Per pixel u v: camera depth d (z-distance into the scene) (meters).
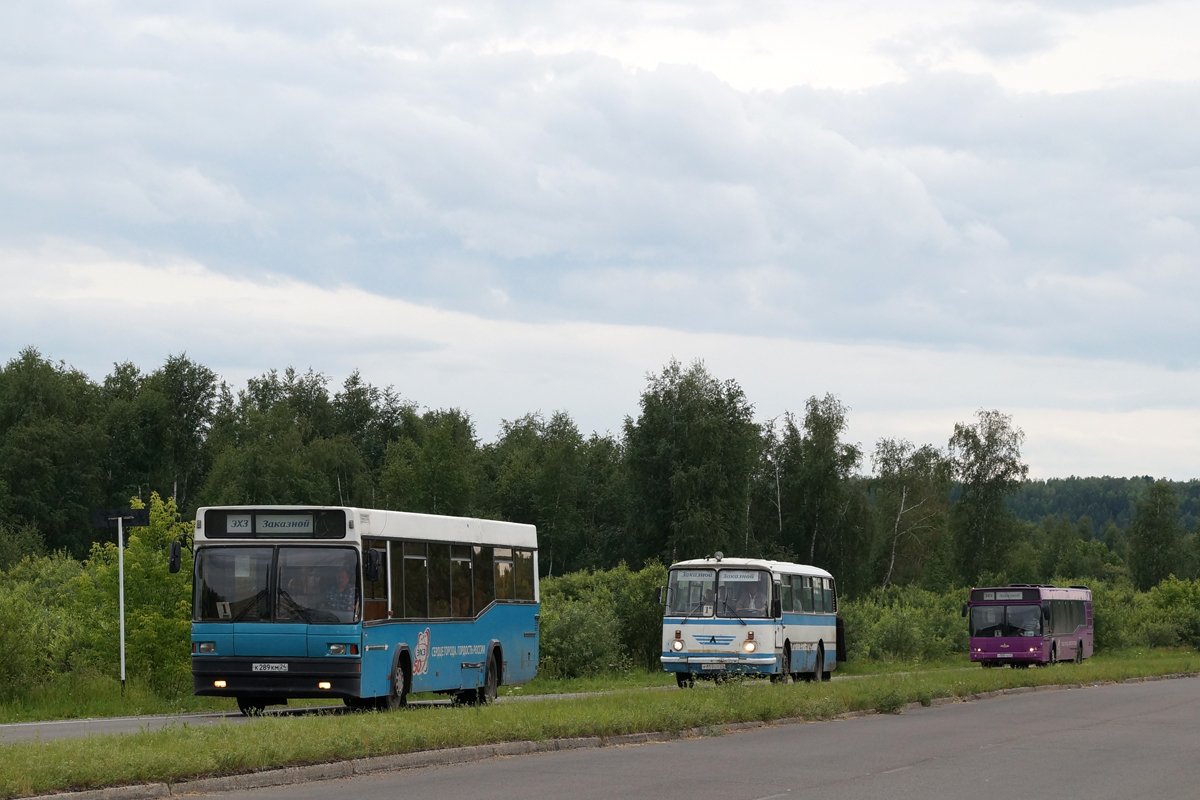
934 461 128.38
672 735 22.22
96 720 24.91
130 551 30.59
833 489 110.81
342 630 22.62
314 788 14.80
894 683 32.91
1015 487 122.25
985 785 15.80
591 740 20.42
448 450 121.75
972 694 35.94
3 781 12.68
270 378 141.75
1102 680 47.25
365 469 128.12
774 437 115.31
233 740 16.22
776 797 14.39
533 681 43.34
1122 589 119.38
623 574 53.38
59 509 110.25
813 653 42.38
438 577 25.98
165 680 29.98
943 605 85.25
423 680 25.12
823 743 21.39
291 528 23.08
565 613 46.88
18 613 29.86
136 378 134.88
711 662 37.62
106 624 30.55
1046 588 61.44
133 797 13.47
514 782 15.49
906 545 126.00
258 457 113.19
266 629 22.73
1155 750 20.50
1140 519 163.62
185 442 126.38
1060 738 22.64
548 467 129.12
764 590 37.94
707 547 96.81
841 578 111.44
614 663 47.50
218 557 23.16
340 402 147.25
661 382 103.31
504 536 29.36
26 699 28.45
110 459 118.75
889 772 17.09
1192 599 100.88
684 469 99.75
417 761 17.22
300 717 19.83
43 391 117.62
